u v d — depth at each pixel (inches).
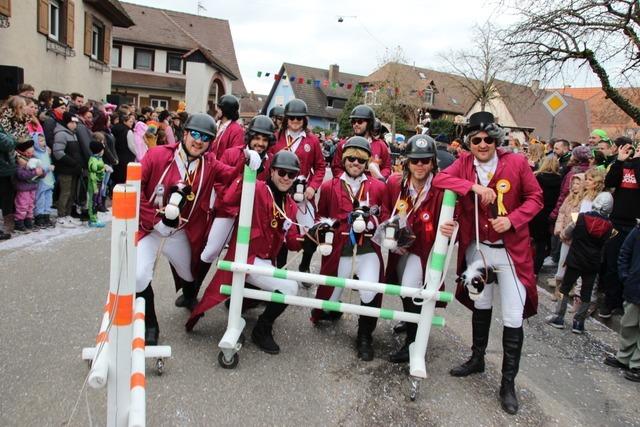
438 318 149.8
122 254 90.0
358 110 236.4
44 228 290.8
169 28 1365.7
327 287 182.5
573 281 217.3
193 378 144.1
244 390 140.9
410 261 164.9
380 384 153.0
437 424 134.6
